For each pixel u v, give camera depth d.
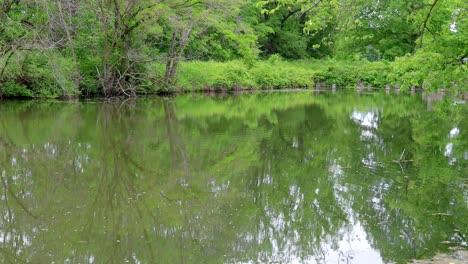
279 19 44.91
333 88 35.75
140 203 6.47
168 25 22.52
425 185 7.12
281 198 6.68
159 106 18.61
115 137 11.28
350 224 5.61
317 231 5.47
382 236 5.19
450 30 10.09
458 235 5.16
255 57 33.34
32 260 4.68
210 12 21.92
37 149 9.72
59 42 17.55
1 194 6.78
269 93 29.02
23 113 15.12
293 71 36.91
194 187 7.24
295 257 4.75
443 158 8.95
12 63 17.12
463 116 15.42
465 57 10.14
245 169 8.39
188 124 13.80
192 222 5.76
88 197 6.69
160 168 8.41
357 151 9.78
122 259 4.73
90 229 5.50
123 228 5.55
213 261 4.67
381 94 28.27
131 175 7.89
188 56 25.83
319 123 14.29
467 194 6.62
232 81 29.81
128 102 19.88
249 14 40.72
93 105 18.22
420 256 4.60
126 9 19.47
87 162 8.73
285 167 8.48
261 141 11.11
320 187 7.17
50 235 5.30
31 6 17.27
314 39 46.38
